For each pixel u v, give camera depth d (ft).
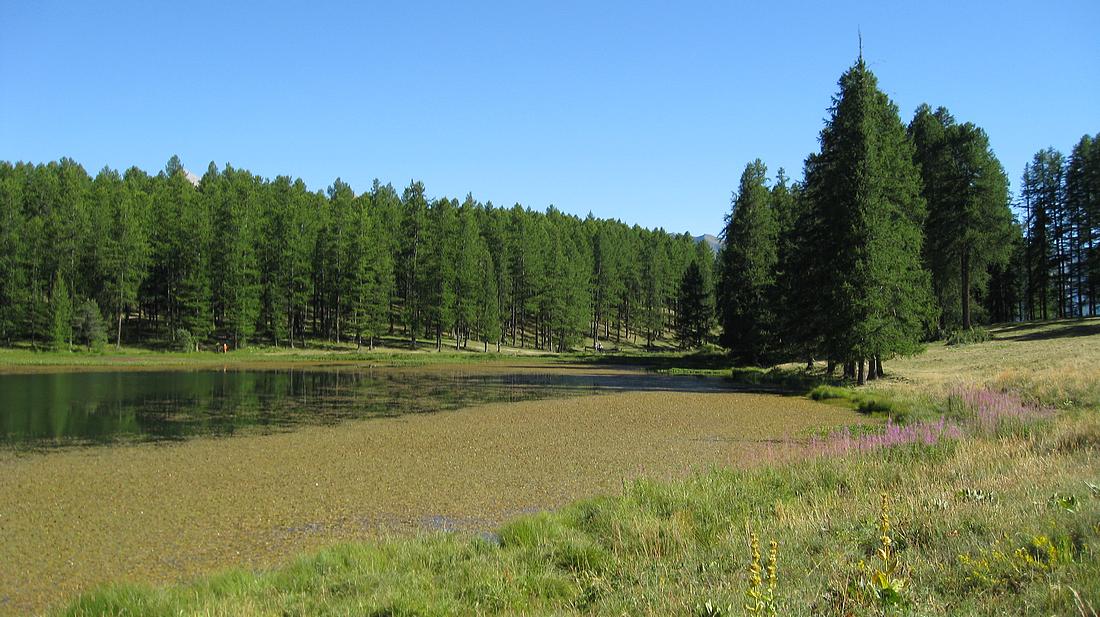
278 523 37.55
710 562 21.71
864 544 22.12
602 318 331.36
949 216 147.13
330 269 245.24
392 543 29.76
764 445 61.05
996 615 14.71
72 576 29.81
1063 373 80.59
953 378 102.53
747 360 184.24
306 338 244.01
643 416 82.99
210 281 217.56
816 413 84.58
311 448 60.70
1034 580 16.31
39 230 206.28
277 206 253.24
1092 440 36.50
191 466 52.65
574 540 27.55
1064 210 194.08
